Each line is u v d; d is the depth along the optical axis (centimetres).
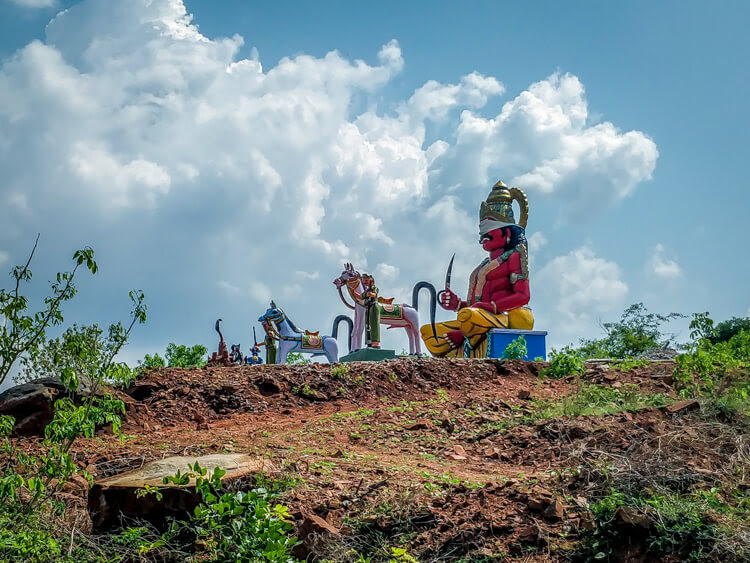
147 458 1005
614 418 1006
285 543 607
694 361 1173
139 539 697
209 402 1386
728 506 689
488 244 2334
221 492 757
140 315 781
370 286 2277
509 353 1812
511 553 666
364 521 738
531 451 980
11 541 658
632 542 643
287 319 2733
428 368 1566
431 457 1017
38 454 1042
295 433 1173
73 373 718
